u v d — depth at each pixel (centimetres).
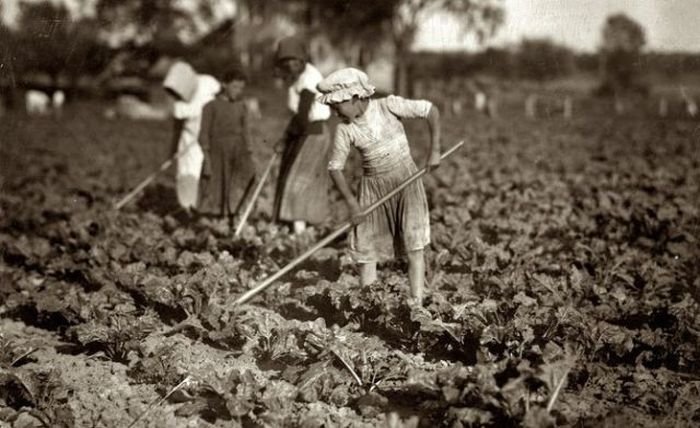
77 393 443
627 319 518
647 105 3347
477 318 473
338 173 498
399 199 502
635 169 1271
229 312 513
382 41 3956
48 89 3831
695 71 2953
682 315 489
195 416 407
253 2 4125
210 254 682
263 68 4178
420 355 471
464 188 1061
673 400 400
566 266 623
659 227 759
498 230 759
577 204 929
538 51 3547
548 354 404
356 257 521
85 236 771
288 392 412
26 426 389
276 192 784
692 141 1836
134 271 625
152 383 453
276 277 542
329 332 455
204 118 827
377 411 398
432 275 608
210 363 475
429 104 490
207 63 3881
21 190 1227
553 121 3034
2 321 581
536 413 342
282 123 2952
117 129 2942
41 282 649
